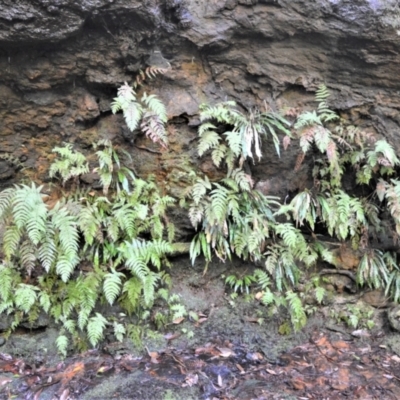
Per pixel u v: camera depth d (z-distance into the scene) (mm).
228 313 1832
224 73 1767
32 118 1657
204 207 1736
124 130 1728
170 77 1723
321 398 1442
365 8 1577
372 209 1861
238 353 1666
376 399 1450
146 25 1520
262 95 1806
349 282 1919
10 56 1479
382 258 1896
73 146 1729
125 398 1405
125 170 1723
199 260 1897
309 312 1844
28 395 1417
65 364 1565
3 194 1491
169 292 1835
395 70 1719
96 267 1671
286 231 1764
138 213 1664
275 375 1552
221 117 1694
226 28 1647
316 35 1654
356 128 1800
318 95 1749
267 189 1881
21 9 1333
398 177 1850
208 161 1797
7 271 1576
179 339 1710
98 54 1559
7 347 1600
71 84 1625
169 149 1774
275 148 1815
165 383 1474
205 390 1453
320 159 1828
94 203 1664
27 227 1456
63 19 1384
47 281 1634
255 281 1891
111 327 1686
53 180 1720
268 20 1631
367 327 1832
